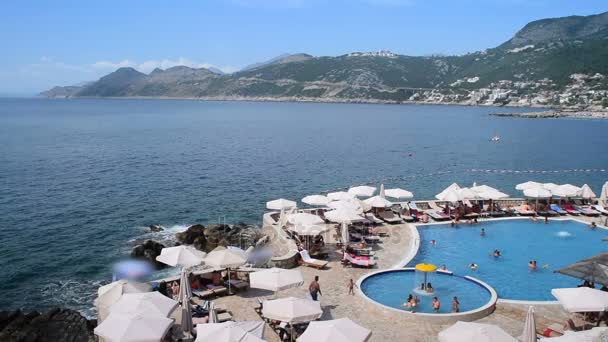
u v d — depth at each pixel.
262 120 196.88
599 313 19.92
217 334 15.76
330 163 80.56
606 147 104.06
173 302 19.03
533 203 42.31
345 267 27.89
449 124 175.12
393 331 19.94
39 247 36.53
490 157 89.81
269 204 36.09
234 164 77.00
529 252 31.31
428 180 67.44
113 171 68.69
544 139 121.06
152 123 175.00
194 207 49.25
